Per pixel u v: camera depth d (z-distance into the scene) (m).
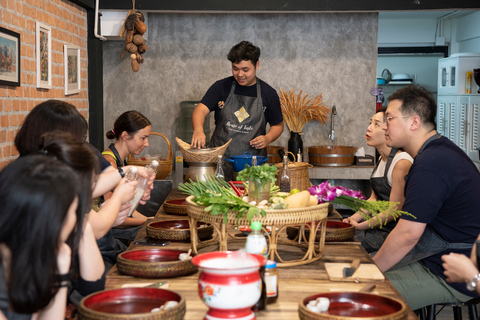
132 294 1.52
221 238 1.94
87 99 4.79
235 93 4.20
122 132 3.32
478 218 2.32
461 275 1.74
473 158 6.56
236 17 5.64
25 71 3.33
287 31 5.66
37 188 1.16
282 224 1.89
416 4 4.78
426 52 8.59
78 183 1.25
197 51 5.66
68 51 4.17
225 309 1.31
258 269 1.36
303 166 3.34
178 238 2.32
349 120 5.77
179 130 5.74
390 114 2.46
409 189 2.29
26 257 1.16
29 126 2.00
